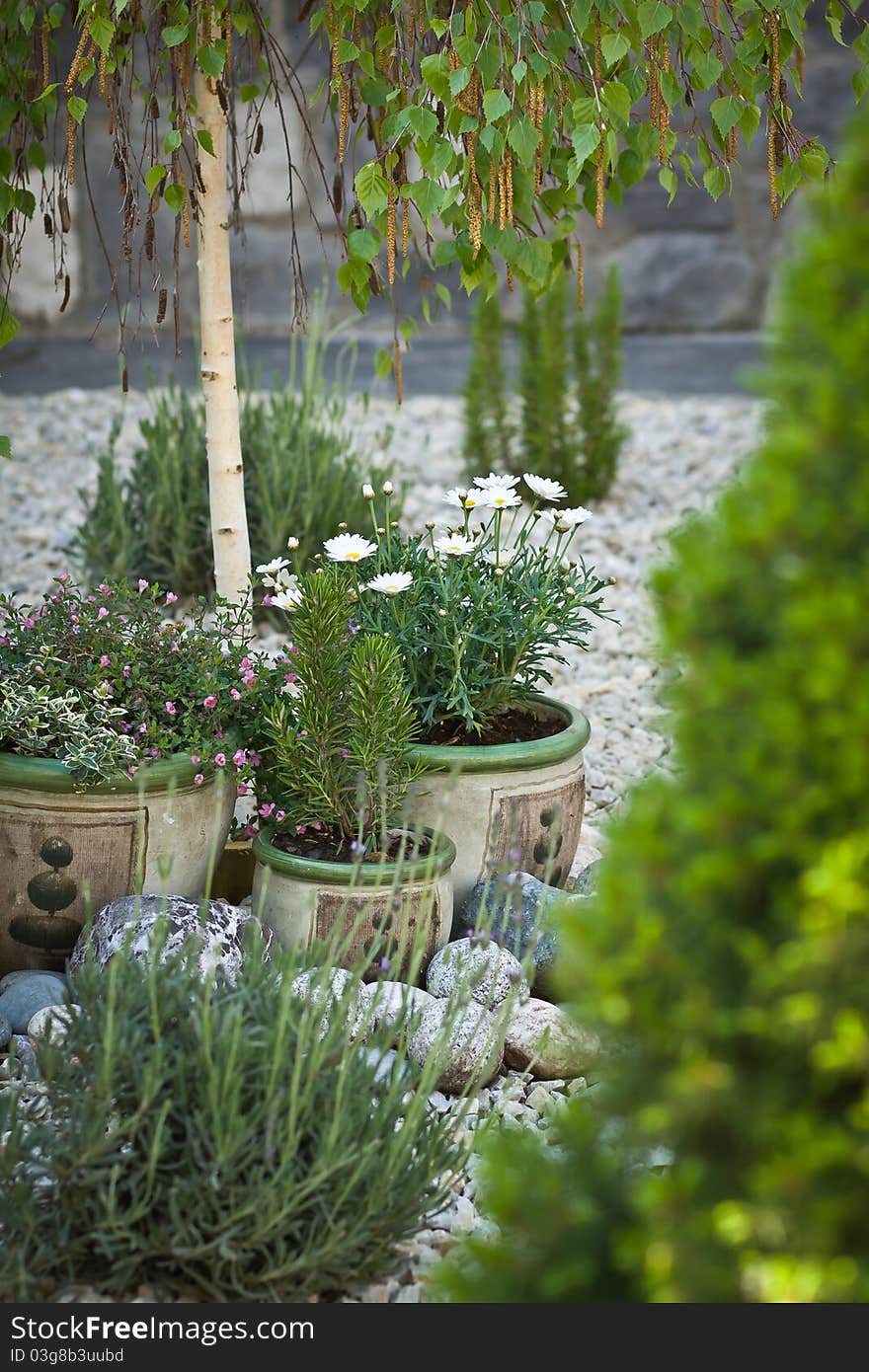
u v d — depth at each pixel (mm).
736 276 10062
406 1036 2322
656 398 8289
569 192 3451
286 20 9180
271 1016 1986
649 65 2971
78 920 2734
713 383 8641
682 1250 1338
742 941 1302
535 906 2811
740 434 7406
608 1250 1498
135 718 2822
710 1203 1376
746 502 1362
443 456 7074
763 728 1289
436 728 3057
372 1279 2008
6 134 3287
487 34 2707
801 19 3041
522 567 3125
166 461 5273
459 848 2891
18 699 2674
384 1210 1966
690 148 9781
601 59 2977
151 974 1912
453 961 2662
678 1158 1449
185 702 2801
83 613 2939
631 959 1339
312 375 5902
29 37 3160
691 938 1347
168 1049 1948
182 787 2709
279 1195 1854
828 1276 1276
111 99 2975
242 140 9406
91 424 7496
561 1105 2416
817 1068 1302
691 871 1300
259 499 5074
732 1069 1333
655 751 4023
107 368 8859
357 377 8703
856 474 1287
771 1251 1320
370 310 10008
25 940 2748
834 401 1276
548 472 6406
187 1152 1872
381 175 2848
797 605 1261
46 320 9711
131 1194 1906
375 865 2615
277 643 4832
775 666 1288
